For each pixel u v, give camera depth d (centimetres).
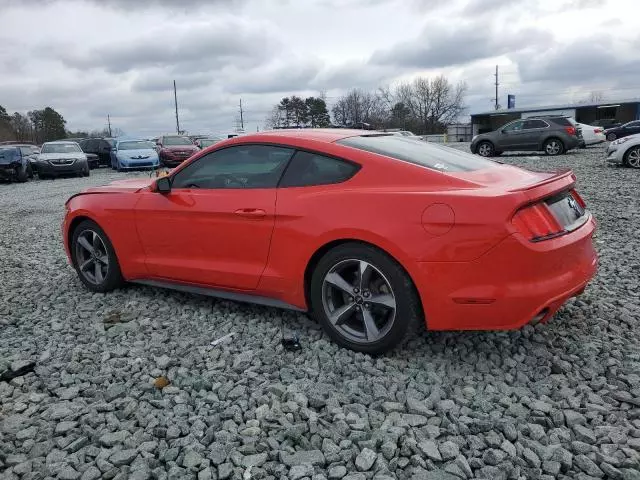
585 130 2406
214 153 429
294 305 392
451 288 319
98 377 342
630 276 504
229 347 380
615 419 278
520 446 257
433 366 339
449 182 335
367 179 354
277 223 379
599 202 945
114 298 505
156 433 279
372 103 8656
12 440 281
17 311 489
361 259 344
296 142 389
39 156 2231
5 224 1064
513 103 6900
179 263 444
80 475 250
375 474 244
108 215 488
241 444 268
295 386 321
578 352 352
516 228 310
